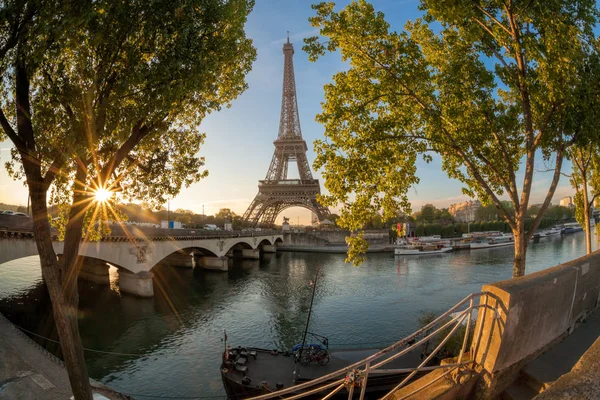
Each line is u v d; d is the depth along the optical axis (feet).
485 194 66.69
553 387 11.91
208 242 263.29
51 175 29.94
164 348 118.73
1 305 153.79
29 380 48.44
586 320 24.84
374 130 53.93
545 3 42.55
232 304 173.58
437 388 18.13
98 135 30.55
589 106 44.96
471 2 46.73
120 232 169.99
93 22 29.53
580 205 80.74
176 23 32.71
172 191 46.65
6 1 26.17
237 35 38.73
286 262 350.84
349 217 55.77
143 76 31.42
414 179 57.41
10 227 114.83
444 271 258.16
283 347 119.44
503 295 17.83
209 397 87.35
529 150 49.32
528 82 47.83
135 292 180.04
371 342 122.83
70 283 29.96
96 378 97.96
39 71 31.73
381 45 54.54
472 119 52.29
